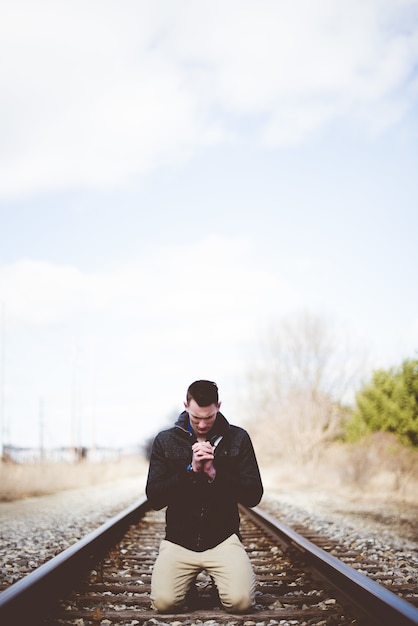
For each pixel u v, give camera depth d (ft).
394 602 13.87
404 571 22.88
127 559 25.21
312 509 48.03
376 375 87.04
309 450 112.78
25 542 31.27
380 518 41.32
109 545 27.22
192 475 16.05
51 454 110.93
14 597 14.16
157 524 39.32
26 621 14.71
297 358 122.01
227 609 16.30
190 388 16.08
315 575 19.80
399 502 53.67
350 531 34.55
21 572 23.36
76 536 33.71
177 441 16.58
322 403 117.08
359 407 90.02
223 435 16.57
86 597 17.97
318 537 31.63
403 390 80.33
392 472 64.23
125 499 62.08
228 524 16.69
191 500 16.55
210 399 15.79
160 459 16.72
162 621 15.81
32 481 70.69
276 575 21.53
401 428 79.05
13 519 42.45
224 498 16.65
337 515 43.47
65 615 16.15
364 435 81.61
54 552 28.07
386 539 31.42
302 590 19.07
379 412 83.61
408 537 32.35
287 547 25.94
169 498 16.47
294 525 37.63
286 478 96.78
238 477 16.55
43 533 34.76
